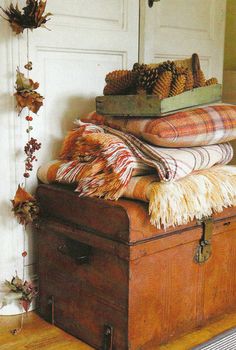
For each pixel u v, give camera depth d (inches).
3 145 74.7
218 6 100.0
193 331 73.8
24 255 77.6
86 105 82.7
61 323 74.5
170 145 68.2
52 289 75.4
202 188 67.9
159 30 90.4
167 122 67.9
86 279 69.1
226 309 79.0
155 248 64.9
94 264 67.5
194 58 76.7
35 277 81.0
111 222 64.0
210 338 71.6
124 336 64.7
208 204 68.6
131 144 68.1
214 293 76.2
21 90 71.2
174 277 69.1
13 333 72.9
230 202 72.7
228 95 109.6
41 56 76.4
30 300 74.6
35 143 73.9
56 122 79.6
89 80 82.3
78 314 71.3
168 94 70.1
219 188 70.3
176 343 70.2
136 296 64.2
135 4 85.7
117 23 84.4
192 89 73.1
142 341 66.3
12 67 73.1
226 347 68.7
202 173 71.2
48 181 75.5
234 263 78.7
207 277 74.4
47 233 75.0
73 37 78.7
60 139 80.4
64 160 75.4
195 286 72.7
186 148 71.1
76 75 80.6
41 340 71.1
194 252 71.4
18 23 70.1
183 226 68.6
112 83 74.5
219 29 101.1
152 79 69.7
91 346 69.8
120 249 63.0
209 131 71.1
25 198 74.0
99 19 81.8
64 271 72.7
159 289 67.3
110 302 66.1
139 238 62.9
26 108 75.5
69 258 71.6
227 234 76.3
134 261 62.9
